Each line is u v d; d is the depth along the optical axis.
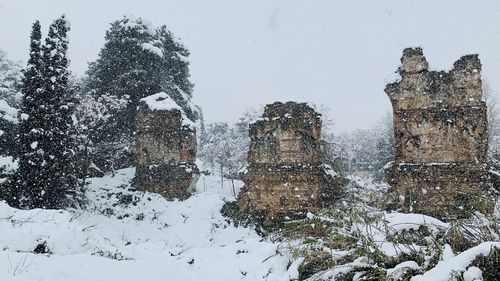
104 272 8.12
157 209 26.59
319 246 9.32
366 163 63.25
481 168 20.66
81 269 7.88
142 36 35.78
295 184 23.59
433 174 21.27
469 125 21.17
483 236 8.01
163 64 37.47
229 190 33.66
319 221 10.74
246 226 24.17
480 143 20.89
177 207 26.77
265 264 10.15
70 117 24.19
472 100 21.28
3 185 20.97
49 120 22.61
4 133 26.36
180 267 10.96
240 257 11.35
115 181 30.38
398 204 21.61
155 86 34.75
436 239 8.30
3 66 47.34
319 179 23.59
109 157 33.50
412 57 22.48
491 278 6.22
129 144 34.12
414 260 7.87
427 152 21.78
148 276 8.75
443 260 6.84
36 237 9.34
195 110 39.97
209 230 23.80
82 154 29.25
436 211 20.88
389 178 22.34
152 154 29.33
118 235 21.88
